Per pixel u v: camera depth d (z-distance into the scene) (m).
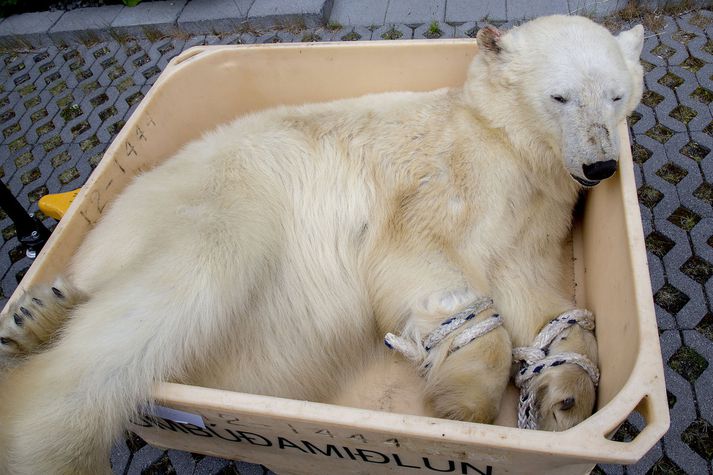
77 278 1.88
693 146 3.05
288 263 1.95
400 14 4.18
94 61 4.46
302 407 1.38
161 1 4.67
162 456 2.34
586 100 1.67
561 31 1.81
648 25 3.74
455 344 1.77
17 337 1.64
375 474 1.77
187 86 2.52
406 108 2.07
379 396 2.01
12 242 3.33
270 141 2.06
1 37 4.70
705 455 2.09
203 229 1.77
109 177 2.19
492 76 1.91
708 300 2.48
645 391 1.28
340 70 2.53
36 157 3.82
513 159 1.92
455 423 1.30
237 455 1.98
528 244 2.01
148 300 1.64
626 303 1.57
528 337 1.90
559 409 1.69
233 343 1.83
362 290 2.01
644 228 2.77
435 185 1.92
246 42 4.29
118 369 1.56
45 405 1.52
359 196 2.00
